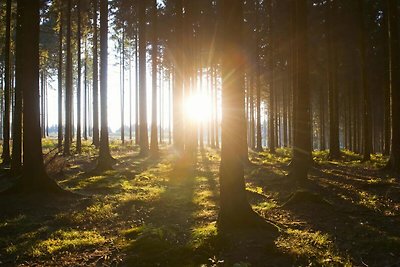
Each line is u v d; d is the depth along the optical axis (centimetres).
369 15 3122
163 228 827
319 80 3647
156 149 2809
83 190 1445
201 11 3231
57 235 858
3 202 1188
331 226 902
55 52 3612
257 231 810
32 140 1317
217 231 789
